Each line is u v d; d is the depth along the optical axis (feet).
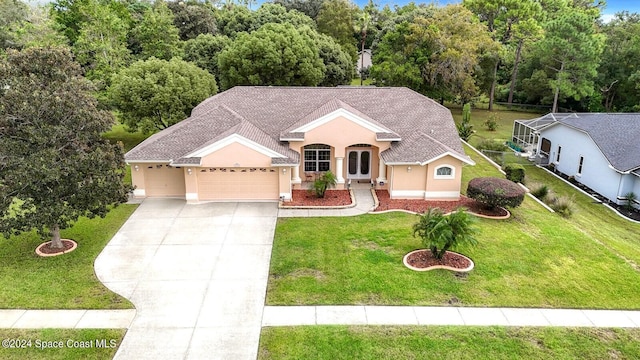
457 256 62.95
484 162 115.34
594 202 97.40
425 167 83.71
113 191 61.62
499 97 219.20
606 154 97.91
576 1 261.24
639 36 174.40
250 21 210.59
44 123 57.52
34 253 62.64
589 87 169.17
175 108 112.57
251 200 83.66
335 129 85.66
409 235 69.62
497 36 206.08
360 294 54.08
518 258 63.46
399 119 95.81
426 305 52.11
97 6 142.92
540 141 127.34
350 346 45.09
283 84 155.33
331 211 79.15
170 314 50.06
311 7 275.18
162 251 64.18
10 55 58.75
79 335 46.32
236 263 61.05
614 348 45.75
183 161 79.05
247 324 48.47
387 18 277.85
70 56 62.39
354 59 242.99
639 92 176.65
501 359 43.75
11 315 49.32
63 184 58.13
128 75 113.80
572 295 55.01
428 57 168.14
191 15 217.77
